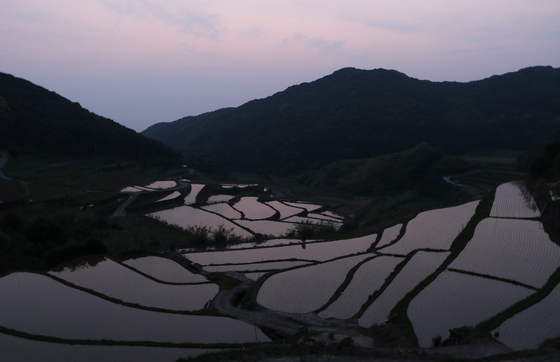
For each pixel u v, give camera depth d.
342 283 24.89
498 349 13.84
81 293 23.30
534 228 30.42
